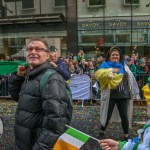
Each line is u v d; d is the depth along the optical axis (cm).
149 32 1955
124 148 219
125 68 608
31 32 2072
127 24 1973
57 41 2048
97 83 1042
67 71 379
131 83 603
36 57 287
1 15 2106
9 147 575
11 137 643
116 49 607
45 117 266
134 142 219
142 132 214
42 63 289
